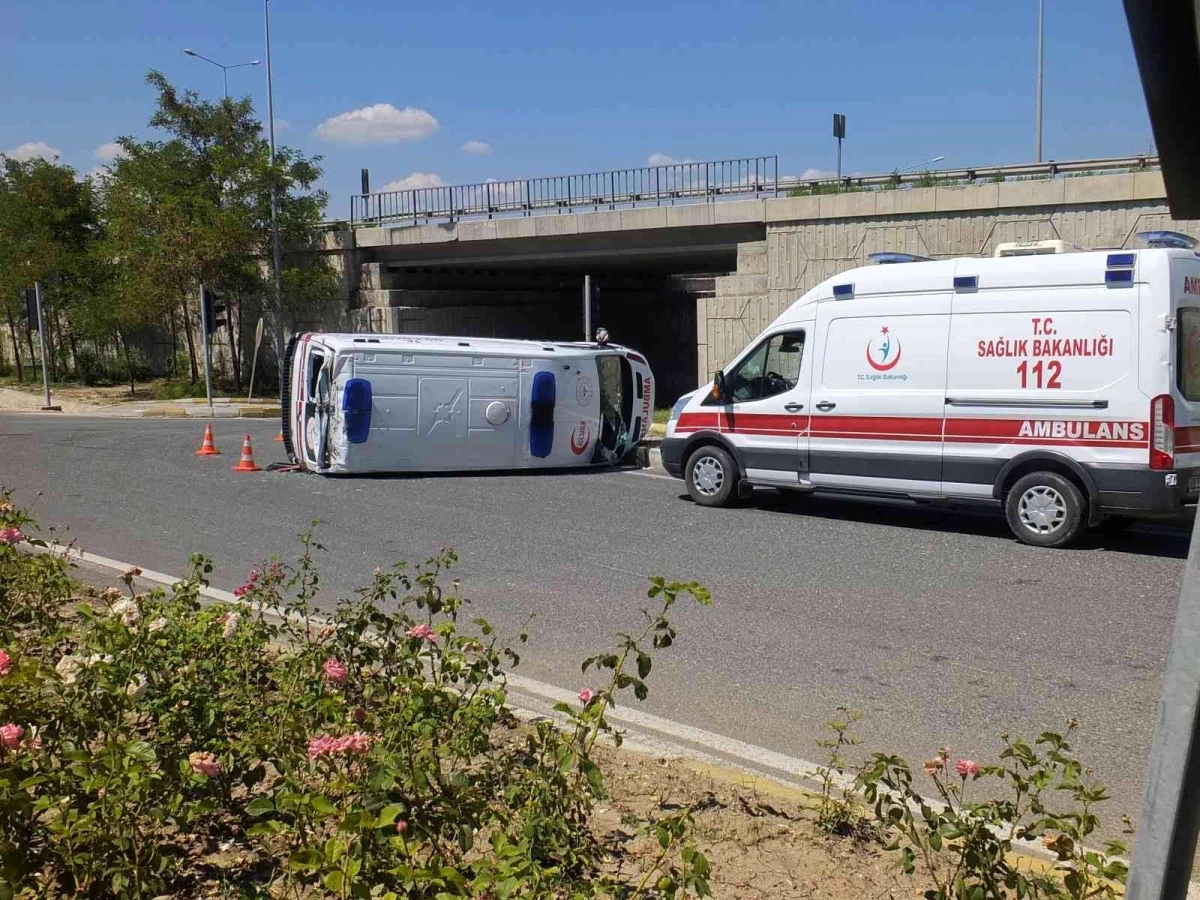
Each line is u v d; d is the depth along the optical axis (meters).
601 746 5.08
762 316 26.11
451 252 33.84
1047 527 10.09
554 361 16.05
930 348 10.74
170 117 35.44
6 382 42.75
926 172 24.09
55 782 3.09
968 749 5.36
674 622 7.71
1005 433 10.25
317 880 3.28
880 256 11.76
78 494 13.74
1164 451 9.41
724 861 3.79
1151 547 10.11
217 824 3.77
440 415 15.52
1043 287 10.02
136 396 36.66
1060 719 5.78
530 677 6.45
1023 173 22.64
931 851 3.87
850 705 6.00
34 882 3.04
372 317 35.28
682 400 13.09
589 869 3.59
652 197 28.72
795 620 7.77
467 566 9.55
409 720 3.83
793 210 25.38
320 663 4.30
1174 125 1.92
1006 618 7.77
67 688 3.51
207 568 5.81
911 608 8.07
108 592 4.73
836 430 11.48
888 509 12.49
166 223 34.78
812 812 4.29
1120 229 21.16
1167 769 1.95
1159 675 6.50
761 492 13.80
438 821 3.22
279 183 35.59
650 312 42.69
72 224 40.69
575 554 10.07
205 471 15.93
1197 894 3.73
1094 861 3.11
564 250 31.48
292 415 16.14
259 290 36.09
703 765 4.92
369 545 10.53
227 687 4.30
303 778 3.53
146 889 2.98
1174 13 1.81
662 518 11.96
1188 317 9.60
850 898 3.54
